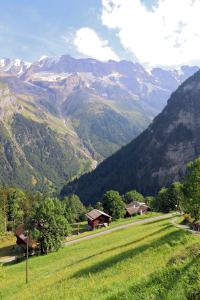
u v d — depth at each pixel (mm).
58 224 104438
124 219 157875
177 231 61156
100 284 32344
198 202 62094
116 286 28047
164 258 39812
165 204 168000
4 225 167625
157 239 56281
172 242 51281
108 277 36844
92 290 29938
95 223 142750
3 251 126000
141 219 143875
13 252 122062
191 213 65500
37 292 42562
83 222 178000
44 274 62875
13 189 193625
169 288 22562
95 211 153250
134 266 40406
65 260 75188
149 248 50688
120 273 38000
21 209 183875
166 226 90812
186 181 65125
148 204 190750
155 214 157875
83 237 118562
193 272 24703
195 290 21125
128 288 24844
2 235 158625
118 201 157750
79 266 55844
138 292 23422
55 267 68375
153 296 21688
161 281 24594
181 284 22781
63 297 31828
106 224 143375
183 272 25234
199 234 59156
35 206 108188
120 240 86688
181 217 124312
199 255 30625
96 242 97562
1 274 66000
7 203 179875
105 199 159000
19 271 76062
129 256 49312
